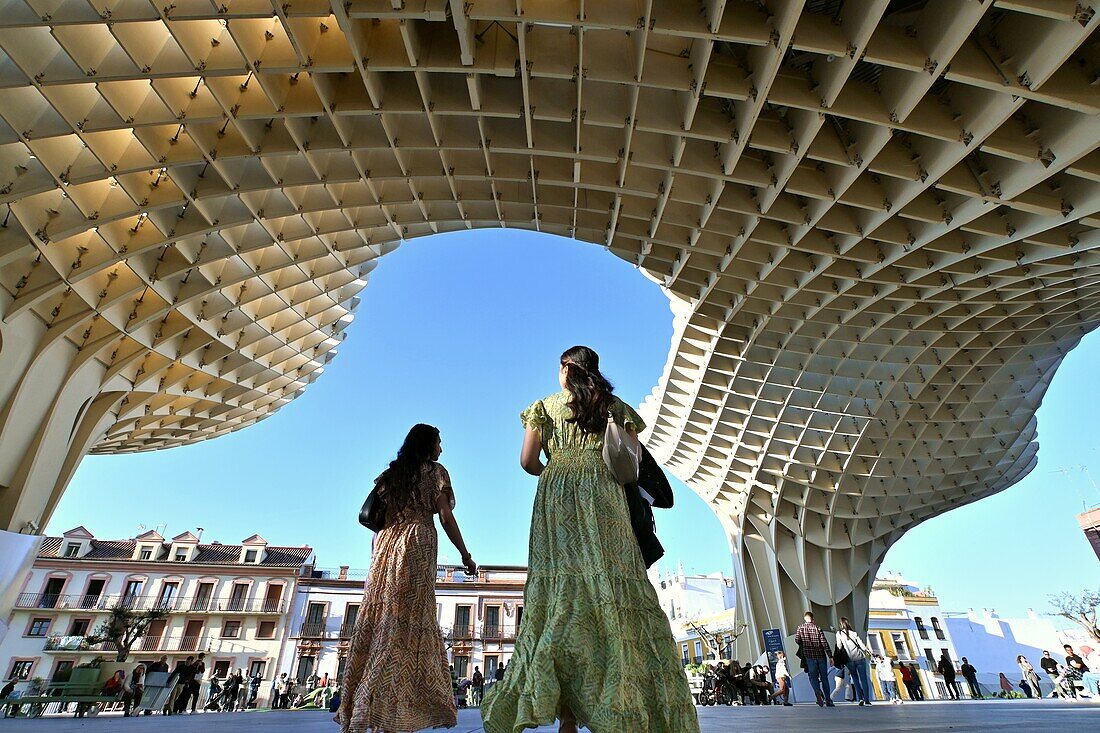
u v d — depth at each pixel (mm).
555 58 9969
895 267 15422
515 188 14562
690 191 13242
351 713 3309
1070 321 20688
